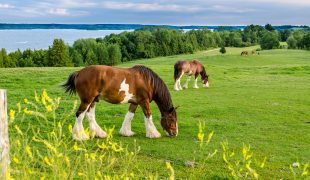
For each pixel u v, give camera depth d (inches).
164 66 1626.5
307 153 387.9
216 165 334.6
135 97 427.2
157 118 561.6
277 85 1069.1
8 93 741.9
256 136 456.4
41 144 360.5
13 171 144.5
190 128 493.4
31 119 483.8
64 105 624.7
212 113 610.9
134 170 304.5
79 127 404.2
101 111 596.4
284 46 5659.5
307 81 1180.5
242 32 7111.2
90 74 403.9
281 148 404.5
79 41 4672.7
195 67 1013.8
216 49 5851.4
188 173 308.5
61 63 3735.2
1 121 165.9
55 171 135.6
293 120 567.2
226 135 458.0
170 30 5280.5
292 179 306.2
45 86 916.6
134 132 465.4
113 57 4274.1
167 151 377.1
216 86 1066.1
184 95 848.3
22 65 3774.6
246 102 728.3
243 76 1338.6
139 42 4805.6
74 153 294.7
